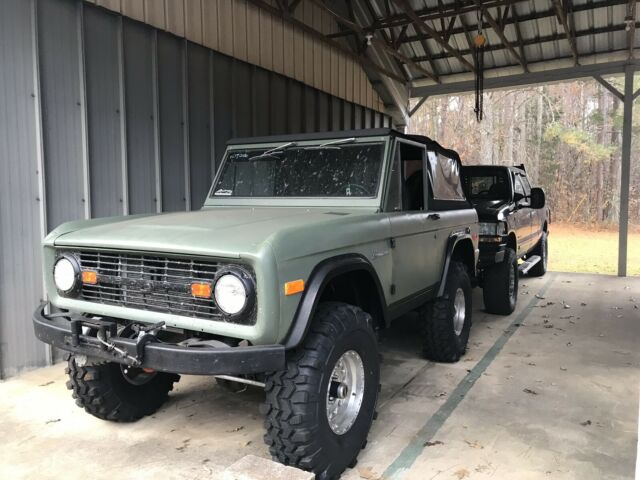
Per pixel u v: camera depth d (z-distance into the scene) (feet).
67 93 16.35
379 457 10.27
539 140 99.09
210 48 21.99
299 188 12.73
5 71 14.69
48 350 16.06
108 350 8.52
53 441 11.03
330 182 12.39
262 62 25.35
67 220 16.52
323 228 9.18
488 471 9.73
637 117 92.94
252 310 7.91
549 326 20.70
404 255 12.33
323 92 30.81
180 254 8.43
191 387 14.06
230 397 13.37
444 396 13.37
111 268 9.48
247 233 8.48
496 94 102.89
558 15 27.22
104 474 9.74
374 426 11.64
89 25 16.94
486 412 12.39
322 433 8.65
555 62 33.78
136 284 8.98
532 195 23.82
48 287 10.32
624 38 31.27
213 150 22.34
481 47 32.94
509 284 22.25
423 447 10.67
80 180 16.85
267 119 25.88
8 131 14.82
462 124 106.32
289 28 27.43
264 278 7.72
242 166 13.70
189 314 8.50
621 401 13.05
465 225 16.97
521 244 25.80
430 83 38.58
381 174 11.86
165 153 20.04
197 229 9.07
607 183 93.25
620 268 33.35
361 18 31.94
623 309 23.84
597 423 11.76
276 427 8.53
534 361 16.25
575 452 10.43
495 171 24.72
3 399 13.39
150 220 10.57
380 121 38.52
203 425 11.78
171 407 12.75
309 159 12.84
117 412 11.44
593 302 25.43
